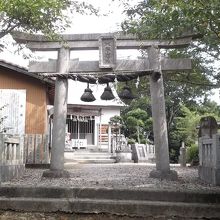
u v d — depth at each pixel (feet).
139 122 90.68
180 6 19.01
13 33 31.01
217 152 25.75
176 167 50.42
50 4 24.30
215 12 18.62
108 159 67.82
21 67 51.47
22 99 45.80
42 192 23.35
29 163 45.06
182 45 30.81
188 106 88.74
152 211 21.42
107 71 31.42
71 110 91.66
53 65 32.27
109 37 31.19
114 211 21.74
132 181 27.91
